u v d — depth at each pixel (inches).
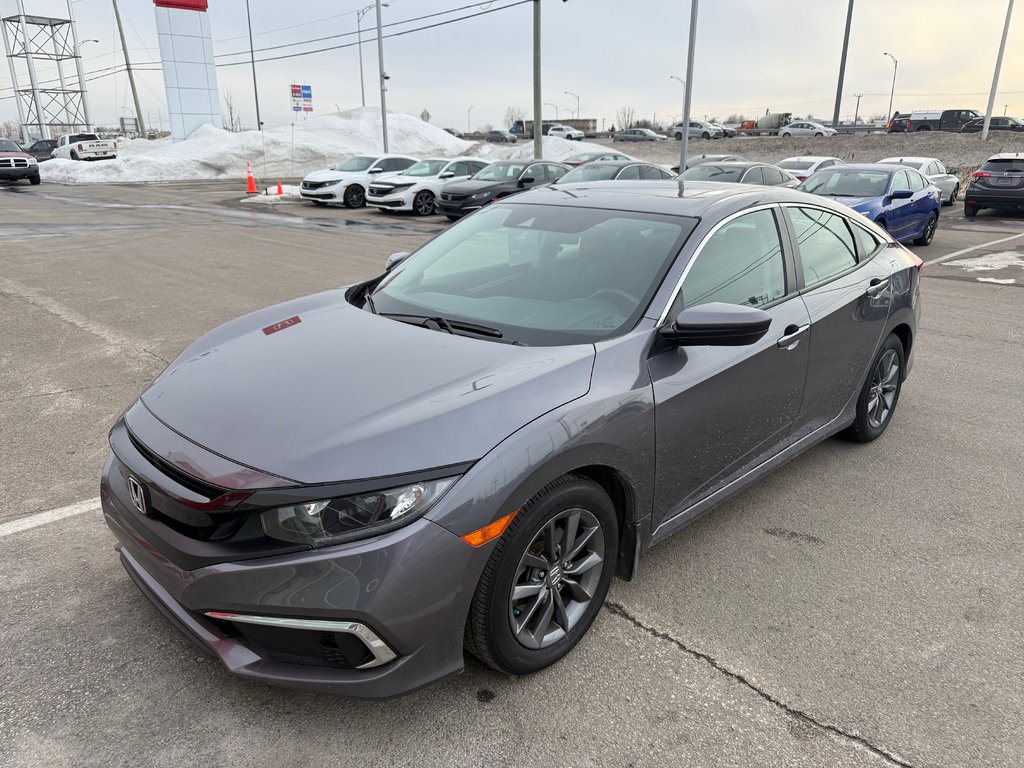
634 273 118.4
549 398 93.4
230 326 126.3
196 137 1482.5
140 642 103.3
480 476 83.7
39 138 2192.4
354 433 85.1
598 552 103.3
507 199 157.8
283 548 80.2
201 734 88.2
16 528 131.8
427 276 136.3
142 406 101.8
